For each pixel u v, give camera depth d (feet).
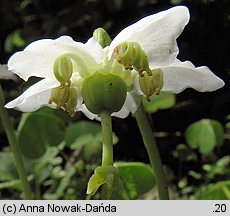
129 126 0.39
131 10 0.40
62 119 0.22
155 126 0.39
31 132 0.20
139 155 0.39
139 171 0.17
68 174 0.24
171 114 0.39
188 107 0.39
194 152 0.36
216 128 0.27
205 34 0.39
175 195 0.31
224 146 0.35
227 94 0.39
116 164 0.16
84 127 0.24
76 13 0.42
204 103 0.39
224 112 0.39
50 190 0.27
